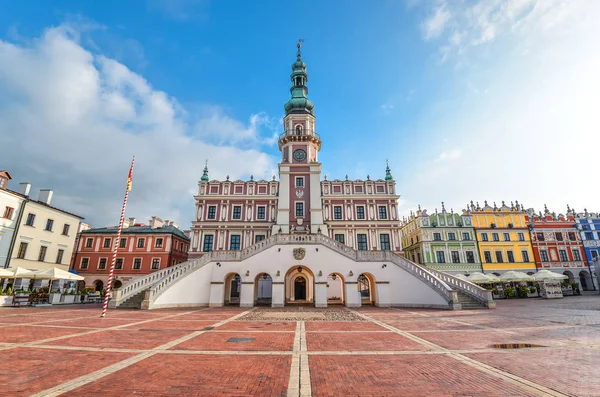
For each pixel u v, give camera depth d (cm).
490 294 2520
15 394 620
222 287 2966
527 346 1057
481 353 967
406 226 5794
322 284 2917
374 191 4422
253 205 4341
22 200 3628
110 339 1191
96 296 3450
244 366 830
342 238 4181
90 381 703
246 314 2180
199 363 858
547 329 1389
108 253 5175
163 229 5344
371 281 3145
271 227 4159
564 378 719
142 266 5088
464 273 4894
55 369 794
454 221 5138
